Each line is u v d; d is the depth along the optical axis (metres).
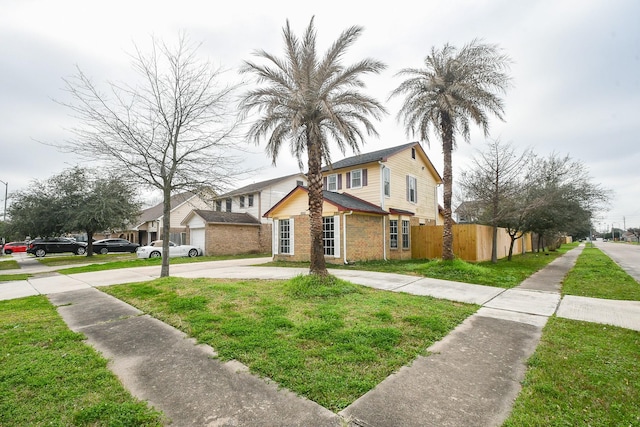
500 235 19.66
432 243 17.31
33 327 5.08
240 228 23.95
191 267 14.16
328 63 9.21
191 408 2.68
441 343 4.20
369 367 3.42
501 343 4.20
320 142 8.90
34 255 26.81
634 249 31.31
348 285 7.86
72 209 20.58
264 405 2.71
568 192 16.56
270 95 9.41
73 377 3.25
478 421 2.47
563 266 14.00
